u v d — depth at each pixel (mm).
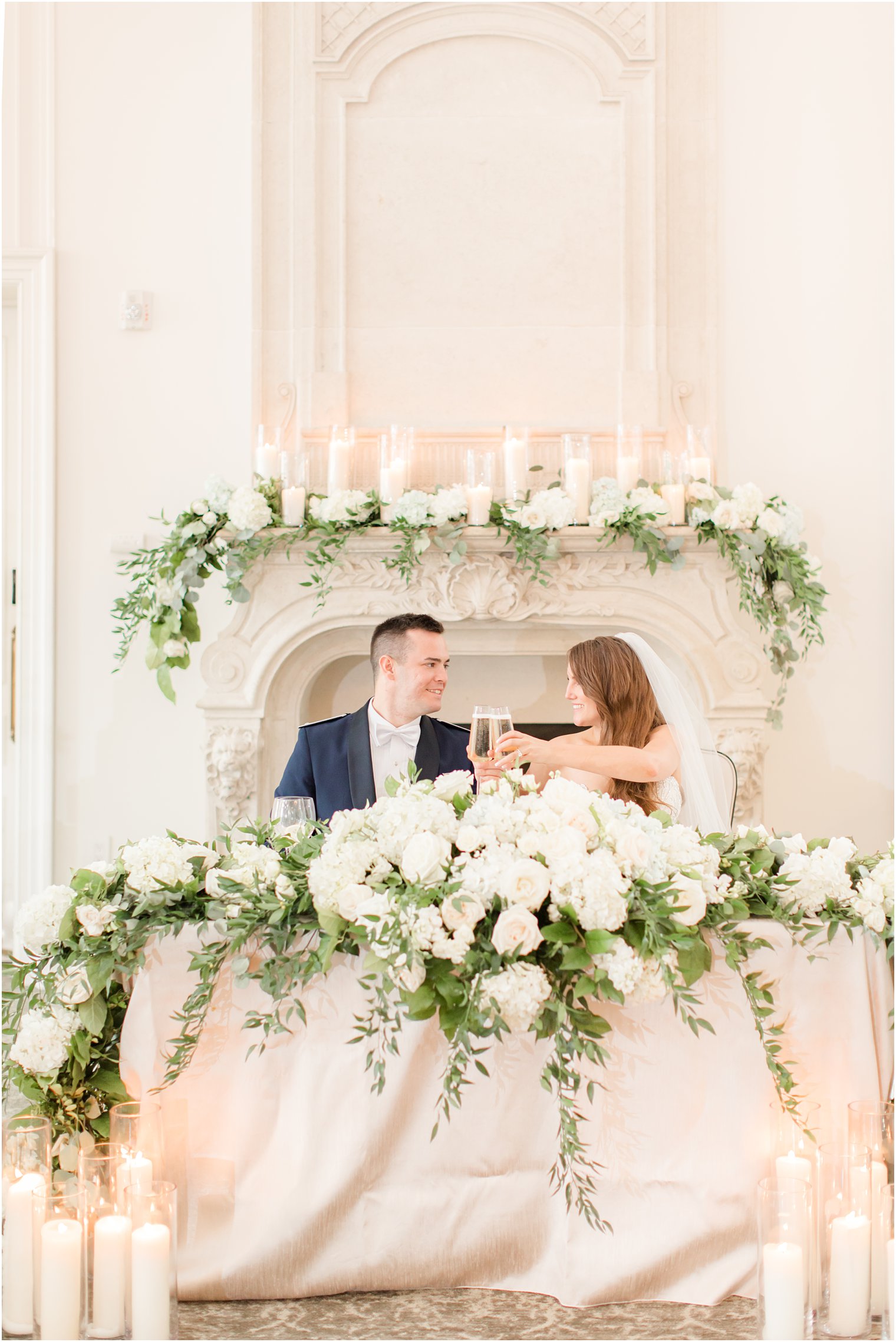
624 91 3766
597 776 2756
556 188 3779
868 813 3854
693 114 3791
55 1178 1900
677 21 3783
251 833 2043
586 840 1766
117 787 3836
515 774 1943
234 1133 1874
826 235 3836
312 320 3764
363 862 1765
